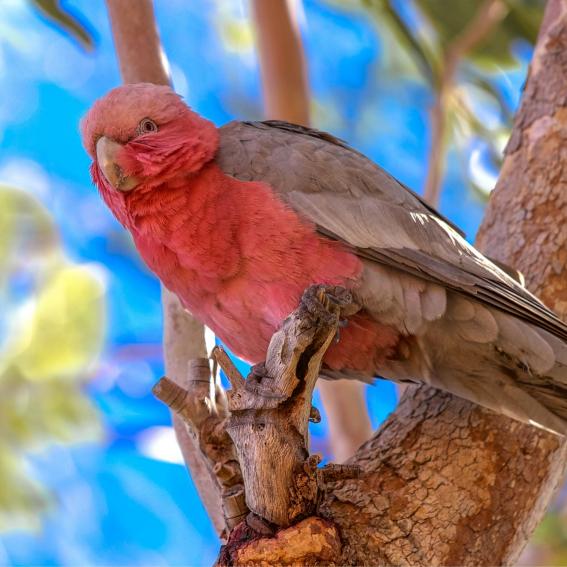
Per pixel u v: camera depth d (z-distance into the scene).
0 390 13.04
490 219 10.41
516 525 8.89
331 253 8.95
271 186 9.16
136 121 9.40
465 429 9.13
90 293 13.27
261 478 7.70
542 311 8.98
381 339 9.15
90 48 11.28
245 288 9.04
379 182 9.49
